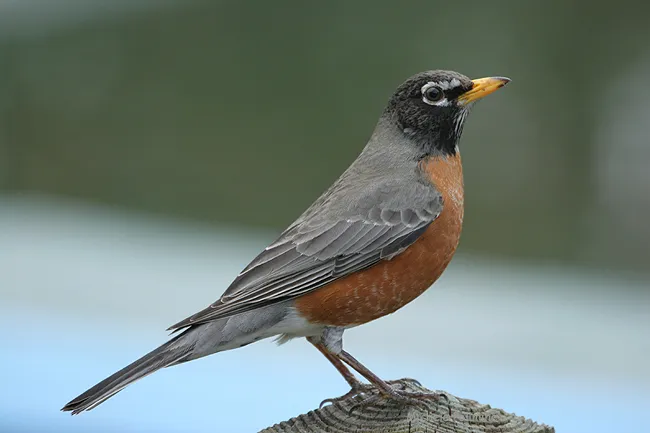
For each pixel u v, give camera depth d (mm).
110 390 7047
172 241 13234
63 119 16359
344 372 7895
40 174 15938
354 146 15609
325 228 8062
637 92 15359
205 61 16672
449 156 8594
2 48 16797
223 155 15742
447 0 16062
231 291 7797
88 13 17141
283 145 15742
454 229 8312
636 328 10148
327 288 7984
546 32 15664
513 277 12867
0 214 13977
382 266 8070
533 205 15055
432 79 8586
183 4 17078
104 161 15969
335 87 16016
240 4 16469
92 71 16766
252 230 15156
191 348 7547
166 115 16359
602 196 15062
